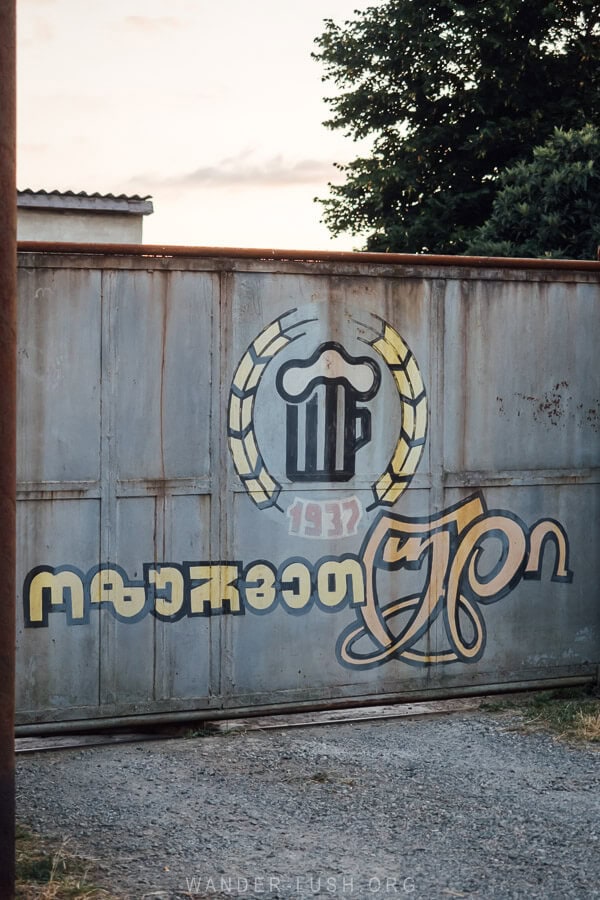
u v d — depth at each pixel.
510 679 6.56
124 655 5.82
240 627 6.01
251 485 6.01
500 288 6.50
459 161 19.45
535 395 6.60
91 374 5.74
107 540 5.78
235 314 5.96
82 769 5.38
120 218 18.20
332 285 6.15
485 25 18.88
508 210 14.98
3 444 3.53
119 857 4.18
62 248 5.68
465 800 4.89
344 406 6.18
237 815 4.68
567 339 6.67
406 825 4.57
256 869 4.08
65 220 17.86
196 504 5.92
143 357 5.82
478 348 6.46
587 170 14.27
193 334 5.90
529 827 4.55
